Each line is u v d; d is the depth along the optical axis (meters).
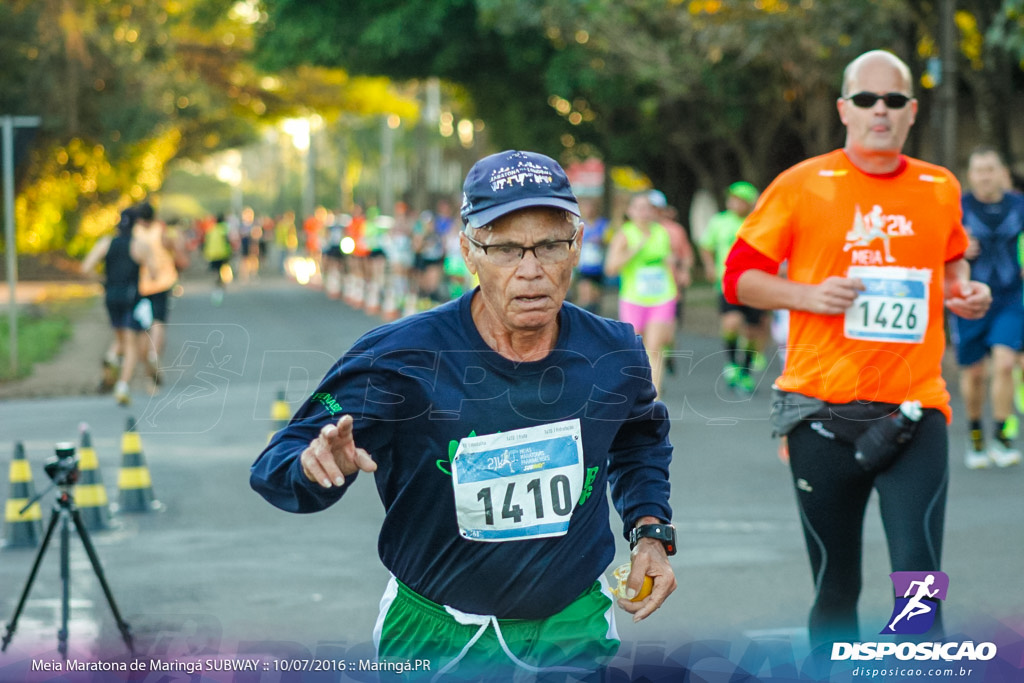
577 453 9.80
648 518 10.58
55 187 132.75
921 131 67.62
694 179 125.06
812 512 14.69
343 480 9.06
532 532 9.77
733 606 19.16
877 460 14.05
